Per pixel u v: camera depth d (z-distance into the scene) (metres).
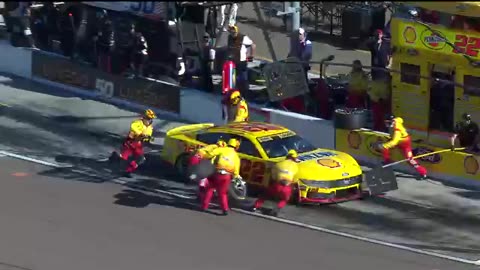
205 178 78.94
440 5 89.00
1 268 66.31
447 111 92.44
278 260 69.44
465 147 88.25
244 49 112.00
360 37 134.25
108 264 67.88
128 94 112.75
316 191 79.62
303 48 110.81
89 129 103.81
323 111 102.00
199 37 110.69
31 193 83.44
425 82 92.75
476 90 86.19
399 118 88.19
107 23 113.38
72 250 70.50
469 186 87.31
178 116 108.56
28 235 73.38
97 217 77.81
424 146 89.75
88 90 116.69
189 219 77.94
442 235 75.88
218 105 104.94
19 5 122.75
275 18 144.12
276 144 82.50
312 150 84.00
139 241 72.75
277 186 77.44
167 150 88.56
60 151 96.19
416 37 92.06
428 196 84.81
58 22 121.06
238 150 82.69
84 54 118.69
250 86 116.12
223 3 89.62
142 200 82.31
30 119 106.31
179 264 68.12
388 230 76.75
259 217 78.69
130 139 87.69
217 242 72.94
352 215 79.75
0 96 114.31
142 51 111.62
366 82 99.75
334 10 140.50
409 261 70.12
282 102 103.44
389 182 82.94
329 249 72.12
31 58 121.50
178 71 111.75
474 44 88.00
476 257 71.31
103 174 89.44
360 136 93.50
